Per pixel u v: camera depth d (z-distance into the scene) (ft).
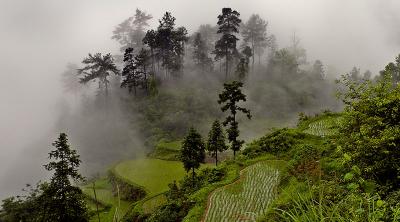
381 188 42.27
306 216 15.60
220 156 268.21
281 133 140.05
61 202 118.73
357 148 53.21
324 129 140.97
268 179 107.55
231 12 407.03
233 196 98.73
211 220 86.17
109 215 173.37
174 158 255.50
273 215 54.13
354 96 60.34
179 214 99.14
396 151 50.88
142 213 131.95
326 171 75.10
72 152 123.65
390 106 55.16
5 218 151.53
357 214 18.89
